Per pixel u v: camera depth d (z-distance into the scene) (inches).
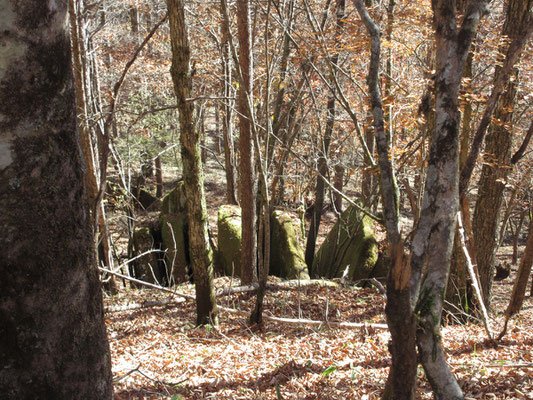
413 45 347.9
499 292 622.5
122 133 749.3
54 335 53.6
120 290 482.6
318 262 621.3
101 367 59.9
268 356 249.9
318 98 636.7
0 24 48.1
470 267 218.2
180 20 276.5
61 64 54.1
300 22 498.6
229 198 687.1
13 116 49.7
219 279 520.7
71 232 55.6
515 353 222.1
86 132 418.0
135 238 581.0
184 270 562.6
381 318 338.0
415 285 103.2
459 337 270.8
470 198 842.8
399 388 106.6
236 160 808.9
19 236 50.4
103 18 696.4
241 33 412.2
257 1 321.7
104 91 735.1
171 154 848.9
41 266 52.0
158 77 768.3
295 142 681.6
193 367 235.9
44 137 52.1
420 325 102.2
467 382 177.2
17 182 50.3
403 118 286.7
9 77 49.3
